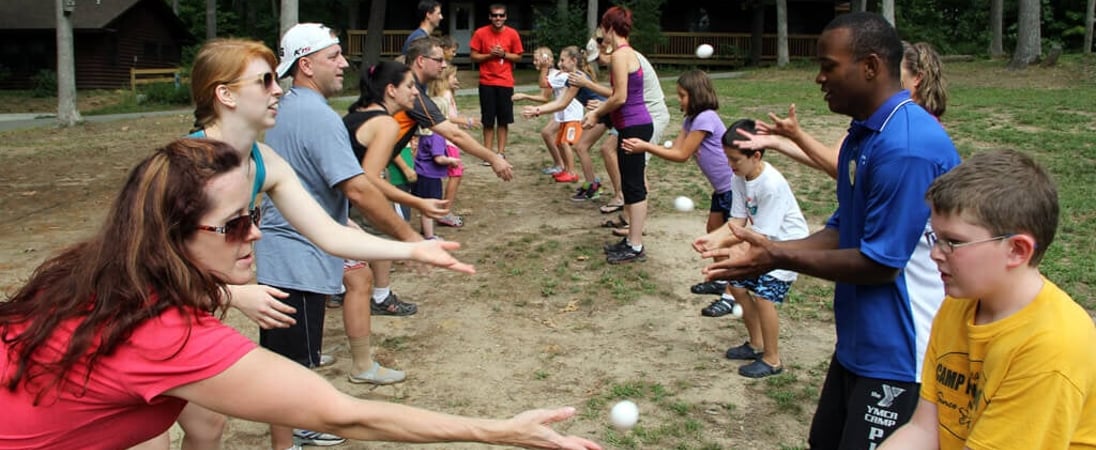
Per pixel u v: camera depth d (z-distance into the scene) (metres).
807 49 39.84
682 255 8.15
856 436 3.24
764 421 4.96
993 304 2.30
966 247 2.25
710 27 41.16
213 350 2.14
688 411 5.07
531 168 12.52
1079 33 42.41
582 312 6.77
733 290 5.67
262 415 2.20
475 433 2.36
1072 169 11.51
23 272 7.84
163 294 2.14
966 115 16.36
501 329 6.41
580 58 10.57
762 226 5.45
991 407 2.27
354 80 33.12
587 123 7.80
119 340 2.09
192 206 2.20
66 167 13.63
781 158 12.52
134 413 2.23
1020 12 28.08
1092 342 2.20
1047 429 2.18
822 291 7.12
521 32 40.06
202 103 3.42
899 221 2.97
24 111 31.83
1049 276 7.26
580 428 4.86
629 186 7.81
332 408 2.24
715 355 5.91
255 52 3.42
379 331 6.36
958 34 43.06
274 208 4.27
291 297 4.29
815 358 5.81
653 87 7.84
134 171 2.25
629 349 6.02
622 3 38.31
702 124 6.57
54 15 38.62
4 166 13.77
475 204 10.34
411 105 5.19
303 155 4.22
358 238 3.32
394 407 2.33
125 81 39.09
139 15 40.09
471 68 40.22
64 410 2.15
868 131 3.14
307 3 45.59
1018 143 13.43
